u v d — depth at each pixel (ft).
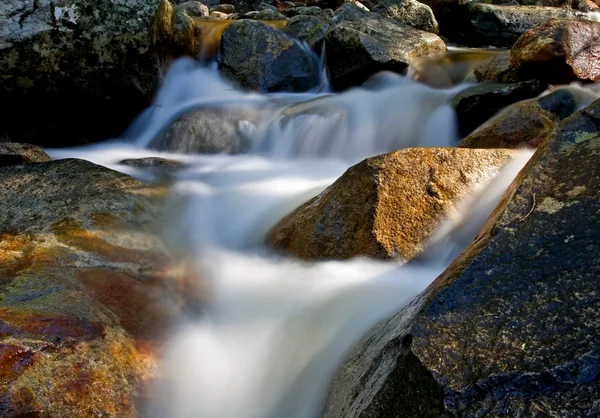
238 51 29.19
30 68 21.03
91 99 22.93
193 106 24.94
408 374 6.40
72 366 7.72
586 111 10.12
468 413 5.72
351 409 6.93
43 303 8.68
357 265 11.02
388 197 11.27
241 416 8.36
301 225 12.27
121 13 22.45
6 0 20.67
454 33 43.55
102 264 10.47
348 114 22.62
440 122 21.72
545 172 9.11
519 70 22.58
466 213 11.35
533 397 5.65
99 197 13.14
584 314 6.27
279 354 9.20
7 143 18.58
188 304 10.28
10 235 11.16
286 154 22.35
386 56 26.35
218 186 16.74
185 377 8.79
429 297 7.43
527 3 50.60
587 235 7.42
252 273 11.68
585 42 21.67
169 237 12.53
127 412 7.78
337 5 51.52
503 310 6.72
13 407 6.93
